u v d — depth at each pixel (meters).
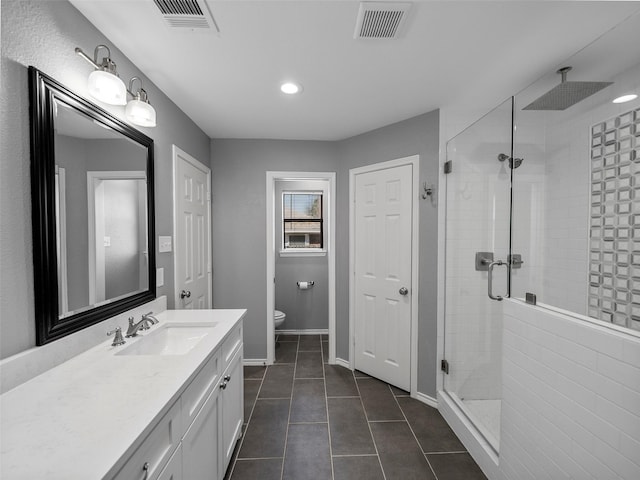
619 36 1.07
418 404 2.27
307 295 3.90
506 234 1.77
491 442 1.65
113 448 0.66
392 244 2.51
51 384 0.95
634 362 0.90
